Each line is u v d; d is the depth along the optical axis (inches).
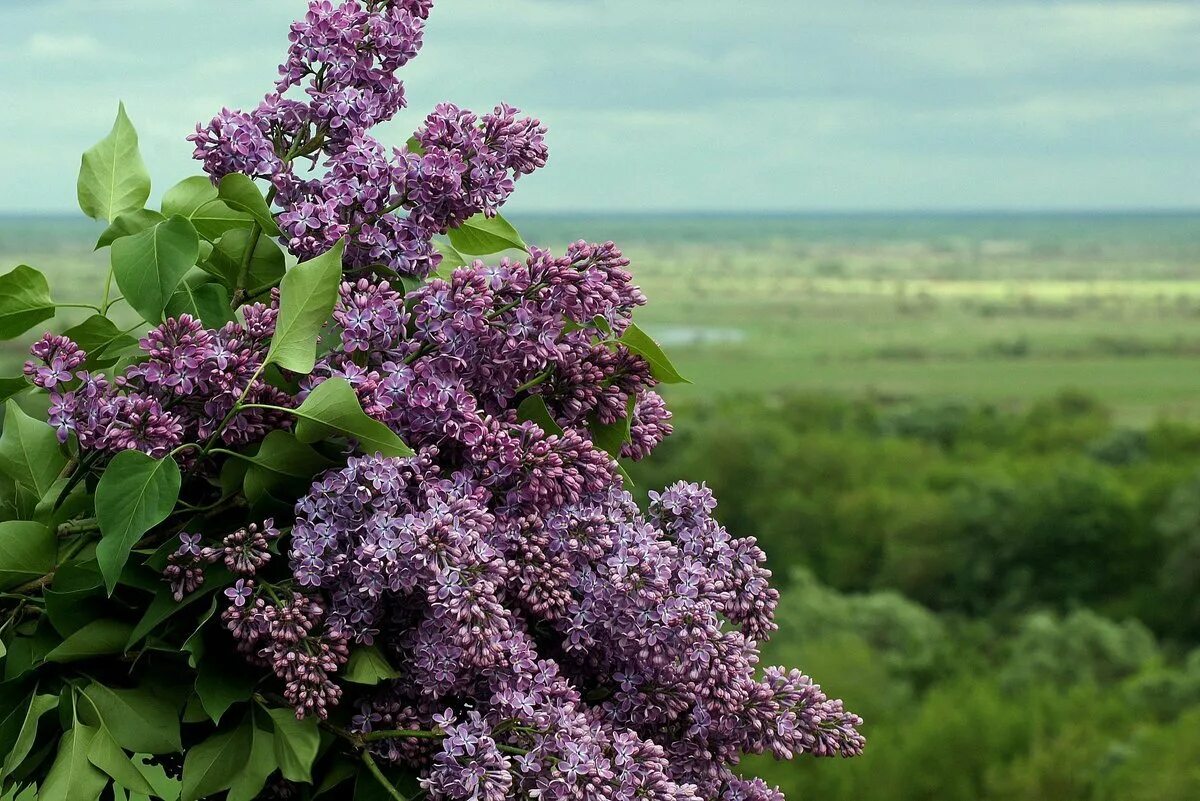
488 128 68.3
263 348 63.8
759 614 69.0
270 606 59.2
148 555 62.1
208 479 64.4
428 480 61.9
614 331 68.3
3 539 62.2
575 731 58.9
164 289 65.0
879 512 1713.8
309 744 59.7
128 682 63.3
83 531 66.0
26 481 68.7
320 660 59.0
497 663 60.6
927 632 1318.9
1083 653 1310.3
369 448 60.7
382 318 62.6
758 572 68.9
